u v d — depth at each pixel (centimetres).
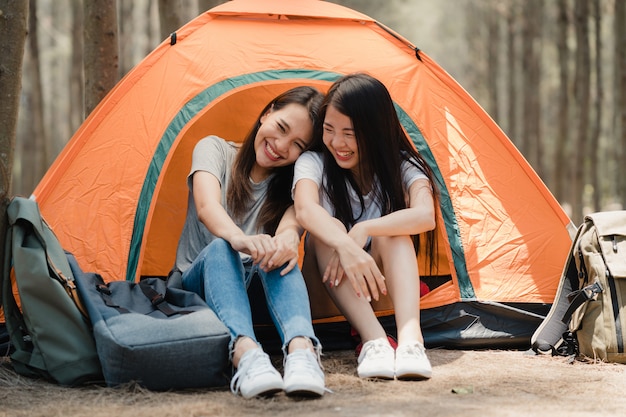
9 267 291
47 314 278
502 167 387
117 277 338
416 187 325
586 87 1130
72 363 274
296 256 285
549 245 375
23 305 278
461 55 2744
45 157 1132
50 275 281
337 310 338
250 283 321
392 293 302
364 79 314
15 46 304
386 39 406
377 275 294
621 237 325
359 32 406
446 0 2648
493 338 350
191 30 387
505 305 356
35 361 280
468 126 391
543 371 301
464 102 397
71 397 259
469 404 245
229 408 238
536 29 1523
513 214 378
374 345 286
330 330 349
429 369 279
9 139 301
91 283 297
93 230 343
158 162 357
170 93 369
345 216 329
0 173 295
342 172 328
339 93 312
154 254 435
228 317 270
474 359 325
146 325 266
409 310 294
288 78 381
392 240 308
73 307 279
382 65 394
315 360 258
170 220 435
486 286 360
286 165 333
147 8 1262
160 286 306
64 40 1947
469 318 353
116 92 365
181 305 292
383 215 331
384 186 324
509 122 1645
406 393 260
